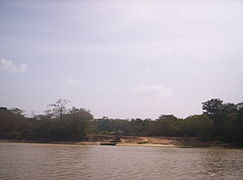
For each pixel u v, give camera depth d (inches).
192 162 2226.9
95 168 1758.1
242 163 2190.0
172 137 5388.8
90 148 3914.9
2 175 1421.0
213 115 5383.9
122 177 1440.7
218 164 2110.0
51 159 2263.8
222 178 1480.1
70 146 4372.5
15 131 5959.6
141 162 2156.7
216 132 4992.6
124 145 4849.9
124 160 2288.4
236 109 5295.3
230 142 4773.6
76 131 5620.1
